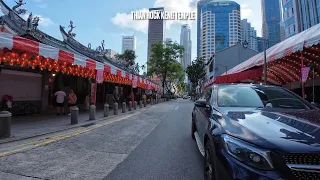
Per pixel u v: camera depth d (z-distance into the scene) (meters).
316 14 40.97
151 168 4.93
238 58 50.56
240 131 2.95
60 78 20.23
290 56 12.07
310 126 2.87
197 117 6.47
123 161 5.39
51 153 5.98
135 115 17.09
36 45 9.27
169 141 7.60
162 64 59.12
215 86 5.45
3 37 7.87
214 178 3.15
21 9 16.80
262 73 16.52
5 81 13.38
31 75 15.05
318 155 2.34
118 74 18.42
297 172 2.33
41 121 11.82
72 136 8.31
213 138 3.26
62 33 24.20
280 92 4.82
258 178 2.44
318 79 15.27
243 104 4.41
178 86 137.75
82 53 24.69
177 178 4.38
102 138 8.05
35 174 4.46
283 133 2.73
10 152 5.93
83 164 5.13
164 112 20.00
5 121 7.35
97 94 28.52
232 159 2.71
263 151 2.54
